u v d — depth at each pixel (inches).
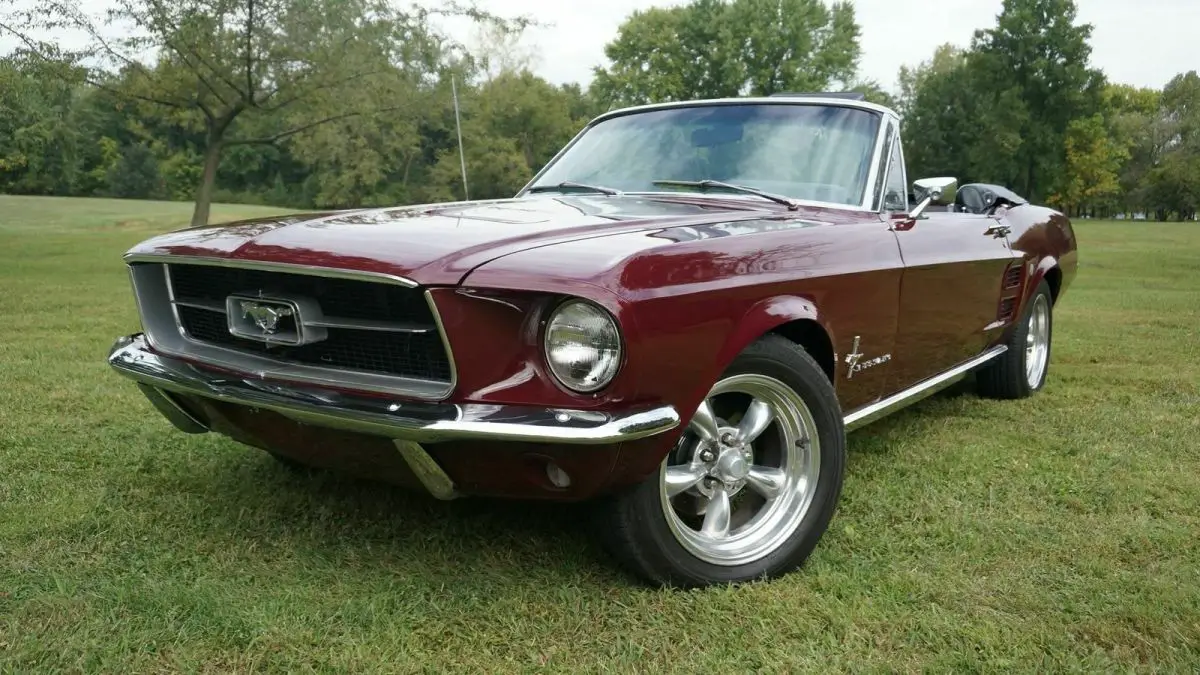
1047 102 2085.4
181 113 653.3
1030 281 182.4
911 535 115.4
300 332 96.0
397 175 2110.0
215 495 124.3
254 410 96.8
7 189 2375.7
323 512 117.2
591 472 85.6
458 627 89.5
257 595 94.4
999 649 87.0
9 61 553.6
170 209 1514.5
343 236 96.7
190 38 569.9
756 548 103.2
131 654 82.5
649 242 92.0
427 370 90.0
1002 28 2121.1
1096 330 296.2
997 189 185.3
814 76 1878.7
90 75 586.2
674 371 87.7
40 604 90.8
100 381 192.1
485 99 2124.8
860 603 95.6
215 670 80.7
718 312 92.0
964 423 172.1
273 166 2623.0
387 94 662.5
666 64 1963.6
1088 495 130.1
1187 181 2578.7
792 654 85.7
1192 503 127.3
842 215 129.3
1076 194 2144.4
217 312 107.0
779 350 102.1
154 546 107.3
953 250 143.1
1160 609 94.4
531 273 83.9
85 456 140.2
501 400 84.8
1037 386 199.0
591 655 85.4
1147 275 558.3
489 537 111.0
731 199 132.6
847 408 123.7
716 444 101.3
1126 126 2758.4
